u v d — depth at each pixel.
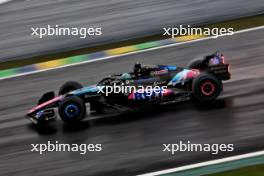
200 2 64.94
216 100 39.25
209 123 36.06
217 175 30.48
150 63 50.34
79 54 55.09
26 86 48.88
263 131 34.28
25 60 55.62
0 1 77.50
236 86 41.44
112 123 38.06
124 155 33.59
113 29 60.38
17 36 62.88
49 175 32.38
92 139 36.12
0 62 56.03
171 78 39.16
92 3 71.06
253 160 31.44
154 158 32.84
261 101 38.25
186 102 39.66
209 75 38.09
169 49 53.28
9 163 34.44
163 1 67.50
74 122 38.53
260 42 51.50
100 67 51.22
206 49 51.91
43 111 38.97
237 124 35.50
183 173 30.98
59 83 48.69
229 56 49.16
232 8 61.25
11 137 38.09
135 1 69.12
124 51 54.25
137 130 36.50
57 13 68.75
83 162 33.41
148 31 58.22
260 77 42.88
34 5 73.88
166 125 36.59
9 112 43.06
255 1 62.59
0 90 48.69
